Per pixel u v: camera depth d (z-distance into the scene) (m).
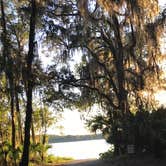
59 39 27.80
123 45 28.67
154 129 19.16
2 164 26.86
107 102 30.39
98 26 27.38
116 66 27.55
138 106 25.11
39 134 37.53
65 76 29.55
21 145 28.48
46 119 37.72
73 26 27.50
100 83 30.75
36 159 31.33
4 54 24.30
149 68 26.53
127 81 26.98
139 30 24.36
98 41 29.58
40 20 25.70
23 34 29.25
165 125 19.17
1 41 24.91
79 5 23.28
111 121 23.67
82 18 26.19
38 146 31.80
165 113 20.20
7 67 24.05
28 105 22.33
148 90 27.06
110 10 23.42
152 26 25.02
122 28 27.23
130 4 23.19
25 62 24.34
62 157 37.28
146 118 19.89
